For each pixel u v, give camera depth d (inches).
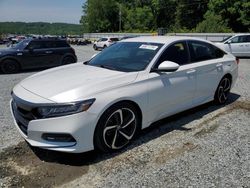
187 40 199.9
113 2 3287.4
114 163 140.9
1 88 311.3
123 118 152.0
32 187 121.8
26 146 157.5
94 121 136.6
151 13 2859.3
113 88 145.5
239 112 217.8
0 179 126.9
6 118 203.2
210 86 213.5
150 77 162.9
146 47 183.5
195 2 2293.3
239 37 652.7
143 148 156.2
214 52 223.5
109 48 205.2
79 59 652.1
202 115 209.5
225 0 1779.0
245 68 469.1
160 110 172.6
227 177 129.3
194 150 154.6
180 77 181.5
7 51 437.7
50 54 477.1
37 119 133.0
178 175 130.6
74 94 135.0
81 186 122.7
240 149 156.2
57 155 147.6
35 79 163.3
